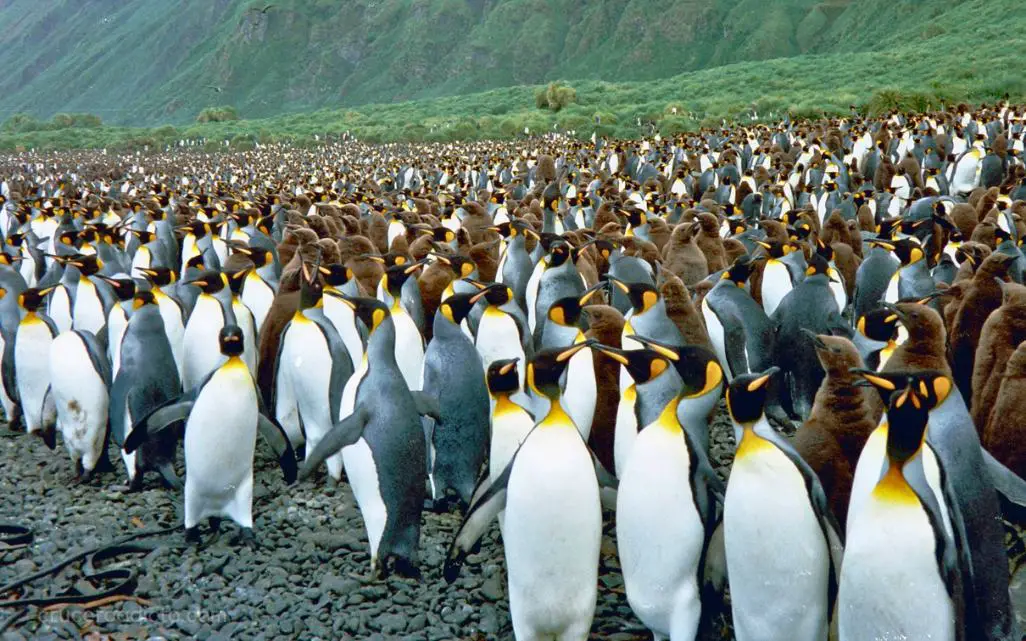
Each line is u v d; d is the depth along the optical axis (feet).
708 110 179.01
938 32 292.40
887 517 11.87
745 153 101.86
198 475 19.93
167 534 21.20
